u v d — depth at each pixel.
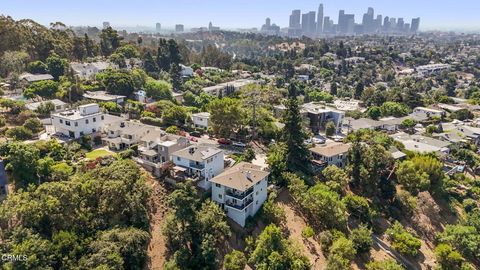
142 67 127.88
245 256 45.91
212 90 115.62
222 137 74.50
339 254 46.16
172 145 57.25
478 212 62.88
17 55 95.00
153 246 44.34
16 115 70.31
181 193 44.88
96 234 42.41
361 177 62.00
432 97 145.50
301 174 61.59
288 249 44.97
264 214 51.78
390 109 117.25
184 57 170.62
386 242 54.28
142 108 84.75
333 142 81.94
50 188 42.53
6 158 48.62
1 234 39.62
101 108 76.94
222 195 50.59
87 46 129.50
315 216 55.28
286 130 65.06
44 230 40.94
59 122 65.19
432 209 62.09
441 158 77.94
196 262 42.75
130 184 48.00
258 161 65.50
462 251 54.25
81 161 55.09
